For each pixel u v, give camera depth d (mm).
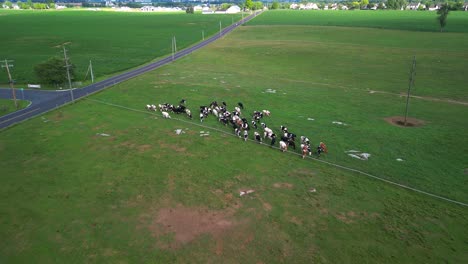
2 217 26609
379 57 105812
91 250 23234
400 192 30766
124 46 134250
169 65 97125
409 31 162875
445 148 40625
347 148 40406
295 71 89812
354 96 65062
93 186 31094
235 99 61938
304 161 36812
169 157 36969
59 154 37781
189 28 196125
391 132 45906
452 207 28578
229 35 165625
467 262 22406
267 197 29578
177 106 56094
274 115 52906
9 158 36812
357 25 190750
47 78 70875
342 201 29172
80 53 118625
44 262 22156
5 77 82812
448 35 147750
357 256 22875
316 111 55344
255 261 22406
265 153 38625
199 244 23875
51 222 26094
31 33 168500
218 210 27672
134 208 27875
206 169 34344
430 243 24172
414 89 70125
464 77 79938
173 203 28547
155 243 23938
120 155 37469
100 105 57219
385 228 25734
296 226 25844
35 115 52656
